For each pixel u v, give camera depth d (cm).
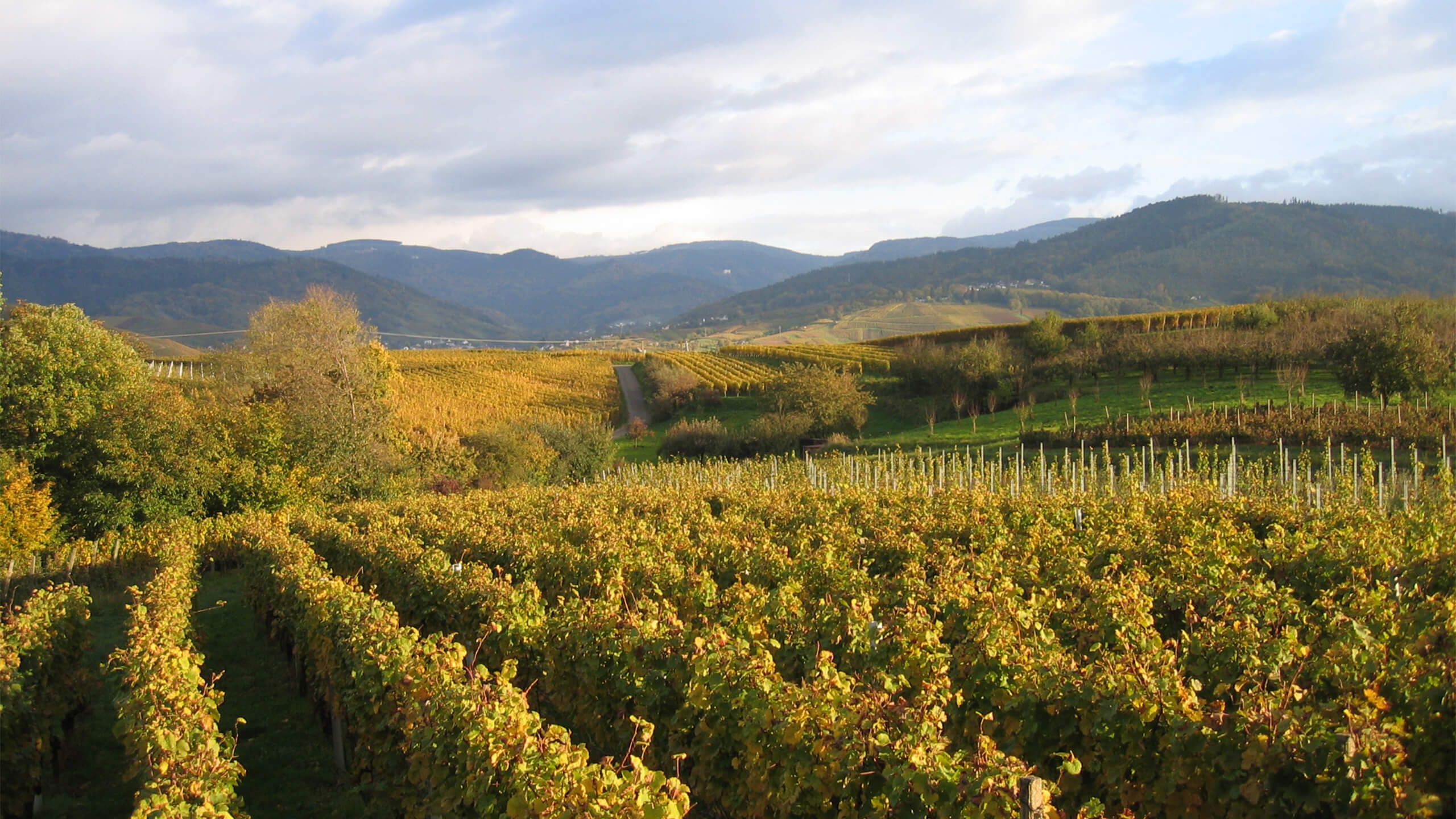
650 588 1175
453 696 663
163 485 2988
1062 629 883
